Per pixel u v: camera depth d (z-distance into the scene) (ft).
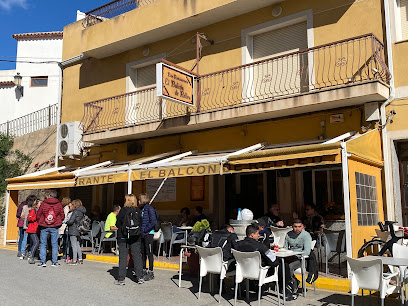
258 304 20.34
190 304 21.36
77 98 51.96
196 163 30.32
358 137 26.81
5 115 83.15
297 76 35.22
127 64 46.98
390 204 29.35
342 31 32.76
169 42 43.73
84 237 40.01
